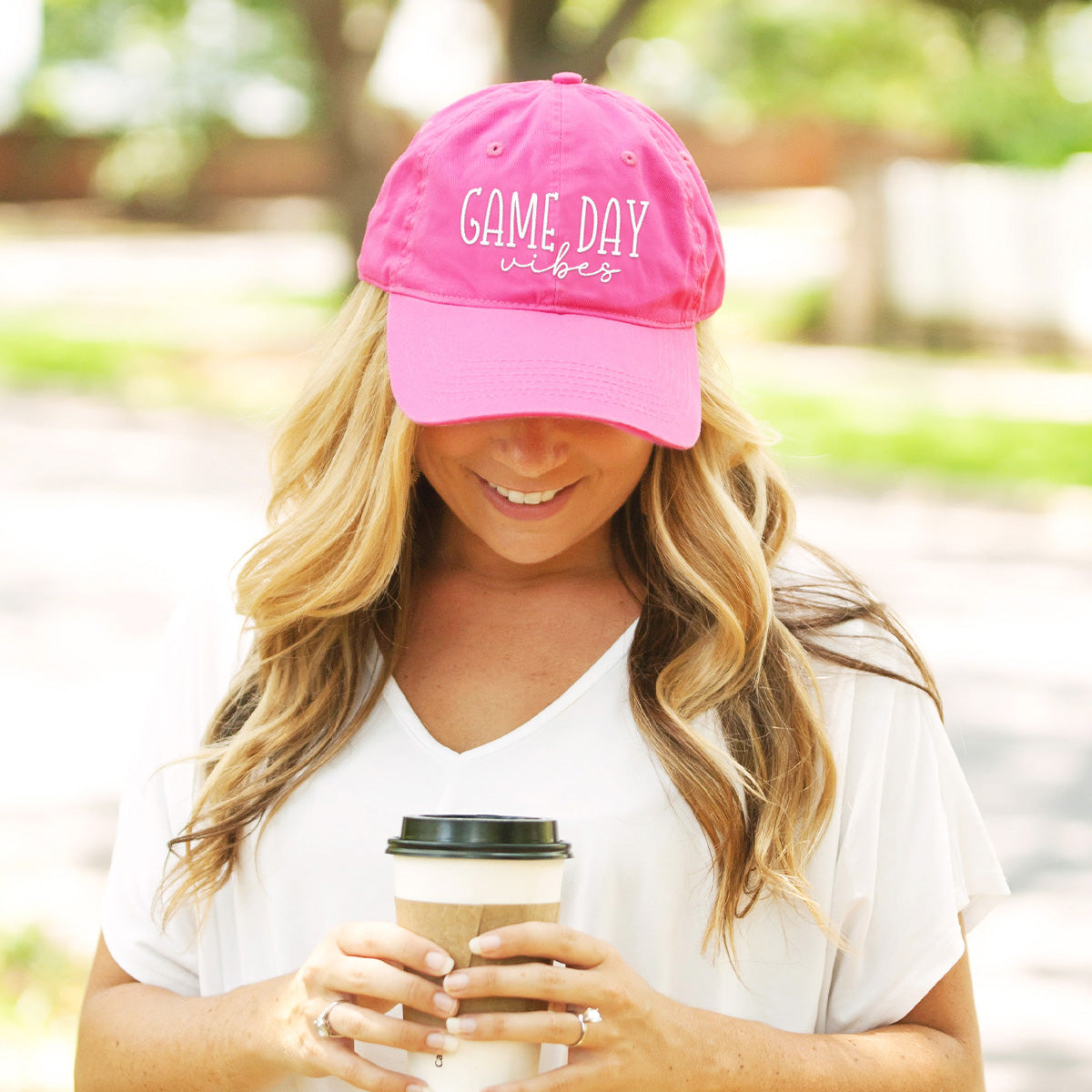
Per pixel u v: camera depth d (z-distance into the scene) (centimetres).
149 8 3675
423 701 227
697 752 212
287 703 226
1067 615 958
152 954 235
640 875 214
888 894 222
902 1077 211
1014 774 690
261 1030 199
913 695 225
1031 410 1700
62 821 595
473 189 213
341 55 1997
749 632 219
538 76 1905
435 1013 182
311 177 3834
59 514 1156
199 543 1070
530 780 217
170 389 1773
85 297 2523
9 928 471
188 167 3756
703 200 221
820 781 215
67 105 3825
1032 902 571
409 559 231
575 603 231
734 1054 198
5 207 3856
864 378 1859
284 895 222
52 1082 390
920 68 3191
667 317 215
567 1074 186
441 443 214
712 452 224
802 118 3606
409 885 185
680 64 3616
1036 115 3055
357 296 231
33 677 779
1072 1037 477
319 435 230
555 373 206
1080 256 2100
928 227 2125
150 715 243
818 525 1198
